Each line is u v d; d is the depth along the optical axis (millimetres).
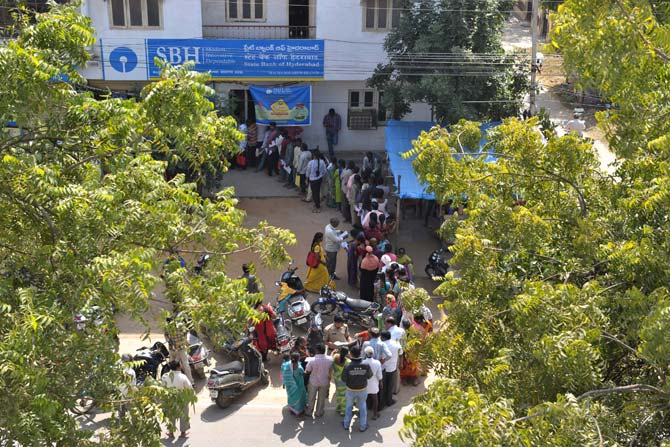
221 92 24500
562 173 9492
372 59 24859
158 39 23609
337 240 17656
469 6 21250
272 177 25031
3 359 6449
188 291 9125
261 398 13742
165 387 8258
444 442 6102
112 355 7883
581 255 8844
